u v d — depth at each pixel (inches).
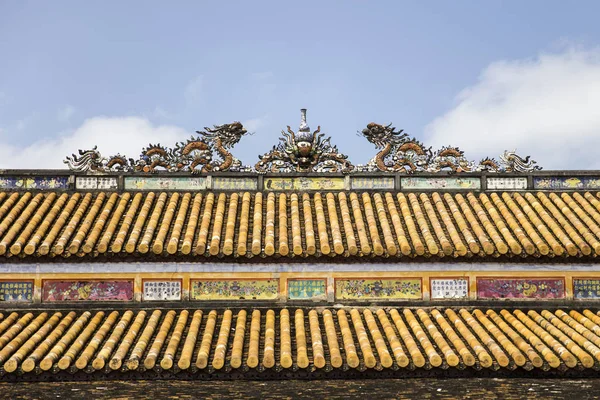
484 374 883.4
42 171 1149.7
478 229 1061.1
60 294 1023.0
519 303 1034.7
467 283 1038.4
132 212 1092.5
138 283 1027.3
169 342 922.1
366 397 829.8
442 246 1024.9
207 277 1030.4
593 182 1171.9
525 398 825.5
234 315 1011.9
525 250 1027.3
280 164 1163.3
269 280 1031.0
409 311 1011.3
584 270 1045.8
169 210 1098.7
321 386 861.2
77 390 849.5
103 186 1154.7
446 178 1166.3
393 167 1162.6
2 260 1022.4
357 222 1072.8
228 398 826.8
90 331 957.2
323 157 1162.0
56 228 1053.2
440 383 869.2
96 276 1027.9
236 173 1158.3
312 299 1027.3
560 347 903.7
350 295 1029.8
